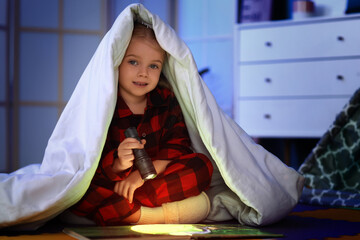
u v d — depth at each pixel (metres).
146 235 1.11
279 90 3.14
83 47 3.72
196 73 1.34
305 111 3.08
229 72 3.80
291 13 3.53
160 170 1.38
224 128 1.36
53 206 1.17
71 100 1.36
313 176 2.13
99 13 3.75
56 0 3.67
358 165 2.10
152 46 1.37
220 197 1.46
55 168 1.25
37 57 3.64
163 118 1.46
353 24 2.96
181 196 1.37
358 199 1.88
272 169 1.44
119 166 1.29
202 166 1.38
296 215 1.64
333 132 2.12
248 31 3.21
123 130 1.41
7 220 1.14
